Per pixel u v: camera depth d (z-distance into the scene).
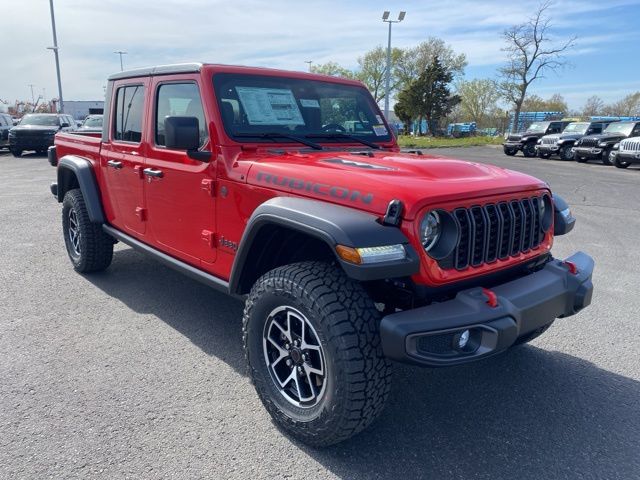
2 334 3.93
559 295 2.80
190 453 2.62
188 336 3.96
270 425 2.87
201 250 3.56
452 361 2.36
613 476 2.52
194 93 3.50
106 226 4.87
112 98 4.51
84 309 4.45
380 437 2.80
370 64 59.22
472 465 2.59
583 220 8.91
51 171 15.07
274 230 2.90
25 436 2.72
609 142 21.12
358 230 2.35
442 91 56.00
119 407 3.01
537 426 2.92
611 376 3.49
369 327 2.42
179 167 3.61
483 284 2.83
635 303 4.84
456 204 2.56
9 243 6.59
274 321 2.76
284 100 3.72
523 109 61.44
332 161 3.07
